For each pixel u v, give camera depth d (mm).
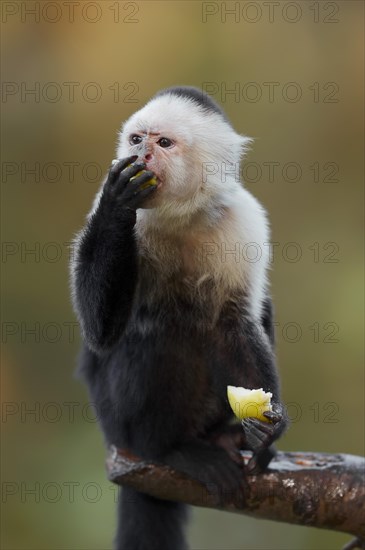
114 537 7934
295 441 14914
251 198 7781
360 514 6445
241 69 15836
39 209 16078
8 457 15094
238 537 13602
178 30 15742
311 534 13594
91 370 7715
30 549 13938
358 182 16203
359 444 14898
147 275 7379
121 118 15711
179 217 7230
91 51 15781
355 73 15891
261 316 7551
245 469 6695
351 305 15336
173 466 6906
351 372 15125
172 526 7797
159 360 7133
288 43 15906
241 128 15750
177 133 7113
